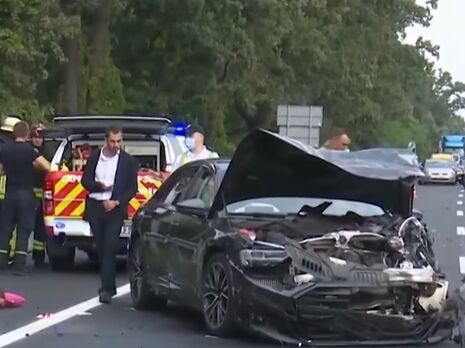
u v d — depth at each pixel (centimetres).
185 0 4031
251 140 1030
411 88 7944
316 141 3944
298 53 5222
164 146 1683
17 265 1580
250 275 1002
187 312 1248
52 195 1598
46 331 1102
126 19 4178
